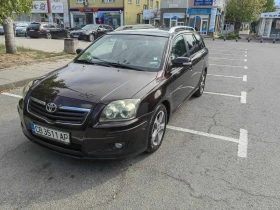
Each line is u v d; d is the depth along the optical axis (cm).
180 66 371
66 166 306
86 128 264
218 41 2588
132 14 3500
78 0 3497
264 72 930
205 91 655
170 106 366
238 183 287
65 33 2334
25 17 3884
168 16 3284
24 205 244
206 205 251
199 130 420
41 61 952
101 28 2170
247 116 489
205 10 3077
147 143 308
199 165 319
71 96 280
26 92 324
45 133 284
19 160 316
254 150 361
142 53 384
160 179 289
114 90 291
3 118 439
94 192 265
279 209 249
